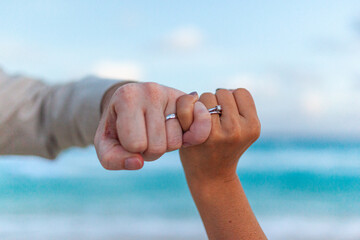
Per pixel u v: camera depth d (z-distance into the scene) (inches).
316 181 207.6
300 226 143.9
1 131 22.1
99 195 182.5
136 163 12.6
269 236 133.7
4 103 22.1
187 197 181.2
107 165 12.9
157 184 196.1
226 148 14.7
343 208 163.6
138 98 12.8
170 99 13.6
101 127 13.6
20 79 23.7
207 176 15.8
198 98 14.3
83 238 126.3
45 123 22.5
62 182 195.5
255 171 228.4
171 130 13.5
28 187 187.0
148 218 151.1
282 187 199.0
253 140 14.8
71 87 22.2
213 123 14.3
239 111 14.8
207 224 16.3
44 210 160.7
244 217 15.9
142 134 12.6
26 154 23.4
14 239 123.0
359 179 207.2
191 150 15.1
